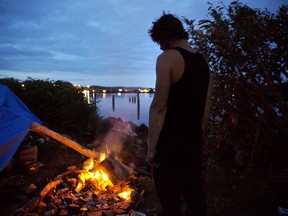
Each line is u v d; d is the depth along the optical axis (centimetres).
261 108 376
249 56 368
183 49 191
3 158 348
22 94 732
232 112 375
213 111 390
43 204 345
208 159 454
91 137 679
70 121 700
